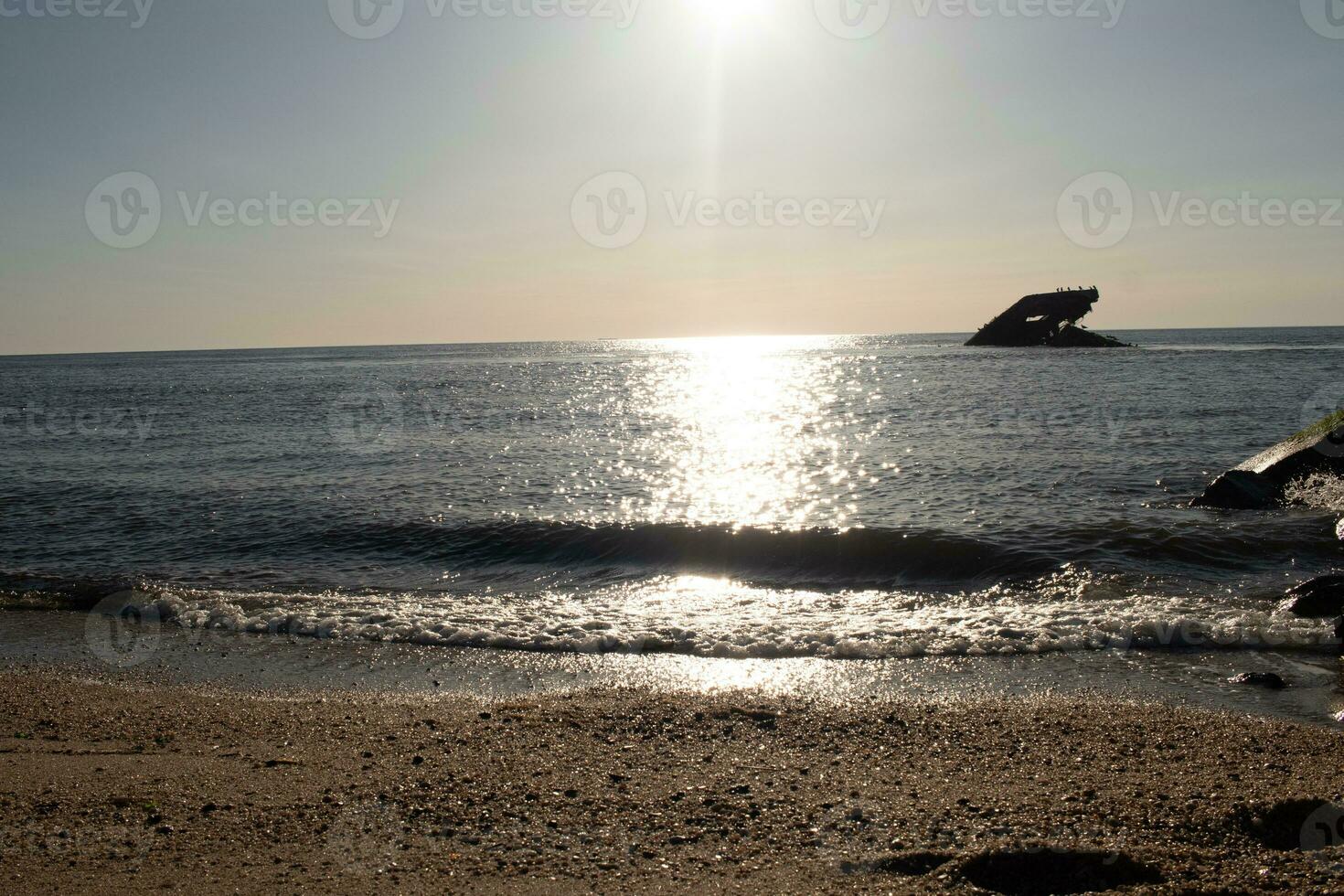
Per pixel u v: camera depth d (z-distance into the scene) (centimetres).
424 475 2284
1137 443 2533
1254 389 4275
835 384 6003
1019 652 953
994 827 509
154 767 635
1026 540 1395
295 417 4078
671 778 603
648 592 1252
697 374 8119
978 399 4269
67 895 436
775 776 607
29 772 625
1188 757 638
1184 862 457
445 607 1177
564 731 705
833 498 1884
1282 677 848
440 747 670
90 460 2695
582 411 4300
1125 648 954
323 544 1554
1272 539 1362
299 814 544
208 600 1219
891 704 781
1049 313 9888
